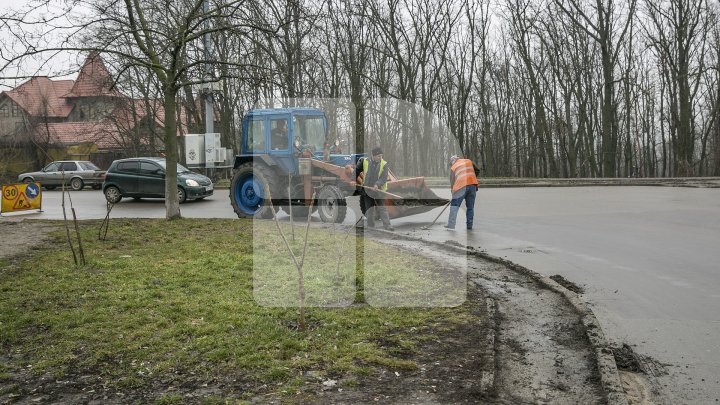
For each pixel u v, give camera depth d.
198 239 10.87
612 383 4.50
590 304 7.00
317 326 5.70
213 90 14.81
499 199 20.41
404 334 5.52
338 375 4.59
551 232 12.36
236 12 13.46
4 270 8.34
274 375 4.57
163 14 13.84
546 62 51.00
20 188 17.50
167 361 4.89
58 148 36.81
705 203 17.56
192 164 17.12
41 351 5.20
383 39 35.78
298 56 14.20
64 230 12.26
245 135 14.07
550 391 4.51
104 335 5.54
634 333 5.95
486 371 4.70
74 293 7.02
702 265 8.93
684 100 41.66
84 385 4.51
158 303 6.50
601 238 11.51
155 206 19.72
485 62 47.22
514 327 6.02
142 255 9.38
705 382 4.78
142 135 39.00
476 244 10.93
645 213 15.31
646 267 8.89
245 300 6.58
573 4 40.41
